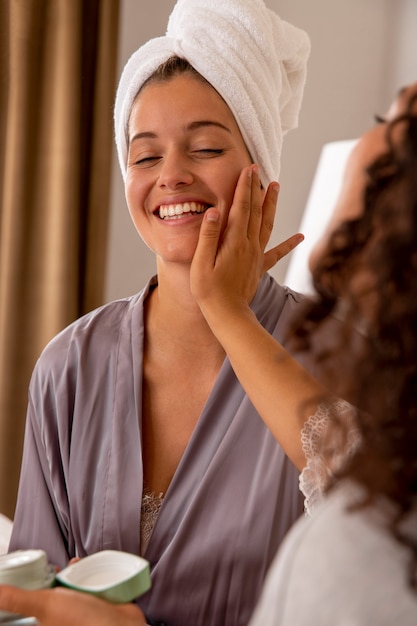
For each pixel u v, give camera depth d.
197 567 1.08
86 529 1.18
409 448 0.57
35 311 2.44
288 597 0.56
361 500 0.57
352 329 0.65
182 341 1.18
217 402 1.13
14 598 0.75
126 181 1.27
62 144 2.39
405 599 0.53
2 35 2.36
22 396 2.45
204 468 1.12
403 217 0.57
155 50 1.17
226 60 1.14
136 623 0.77
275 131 1.20
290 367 0.94
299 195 2.83
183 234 1.14
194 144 1.15
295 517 1.07
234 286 1.04
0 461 2.41
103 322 1.27
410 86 0.63
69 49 2.37
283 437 0.92
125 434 1.18
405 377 0.58
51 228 2.42
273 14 1.19
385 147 0.61
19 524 1.24
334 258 0.66
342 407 0.92
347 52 2.79
